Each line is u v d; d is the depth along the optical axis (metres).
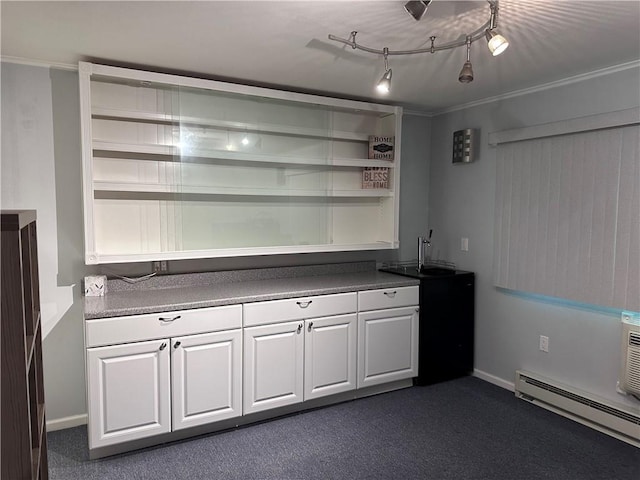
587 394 3.08
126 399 2.65
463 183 4.06
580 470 2.56
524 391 3.47
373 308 3.51
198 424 2.87
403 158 4.29
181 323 2.77
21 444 1.13
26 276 1.45
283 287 3.32
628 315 2.87
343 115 3.81
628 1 1.94
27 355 1.23
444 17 2.13
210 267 3.47
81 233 3.05
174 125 3.10
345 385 3.42
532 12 2.06
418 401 3.49
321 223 3.75
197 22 2.21
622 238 2.83
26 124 2.86
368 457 2.69
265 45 2.53
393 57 2.71
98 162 3.00
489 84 3.33
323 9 2.05
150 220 3.15
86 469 2.55
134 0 1.96
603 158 2.91
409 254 4.42
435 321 3.78
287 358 3.16
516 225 3.52
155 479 2.46
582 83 3.08
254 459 2.66
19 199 2.87
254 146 3.37
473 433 2.98
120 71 2.83
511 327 3.66
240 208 3.40
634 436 2.79
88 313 2.53
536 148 3.35
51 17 2.14
